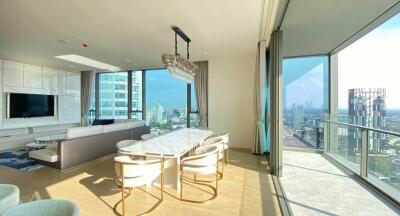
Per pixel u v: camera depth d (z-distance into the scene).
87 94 7.73
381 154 2.90
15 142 5.67
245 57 5.66
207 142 3.51
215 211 2.41
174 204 2.56
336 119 4.48
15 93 5.94
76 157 3.90
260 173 3.67
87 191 2.92
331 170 3.84
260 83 4.81
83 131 4.11
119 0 2.71
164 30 3.75
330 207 2.51
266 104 5.02
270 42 3.96
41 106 6.59
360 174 3.34
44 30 3.72
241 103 5.70
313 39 4.07
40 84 6.57
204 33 3.93
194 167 2.65
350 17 3.07
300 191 2.95
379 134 2.95
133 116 7.52
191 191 2.93
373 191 2.92
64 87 7.27
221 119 5.88
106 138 4.56
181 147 2.75
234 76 5.75
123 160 2.30
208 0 2.74
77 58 5.78
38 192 2.89
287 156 4.80
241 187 3.07
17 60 5.95
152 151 2.54
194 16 3.21
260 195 2.81
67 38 4.14
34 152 3.92
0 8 2.88
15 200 1.15
